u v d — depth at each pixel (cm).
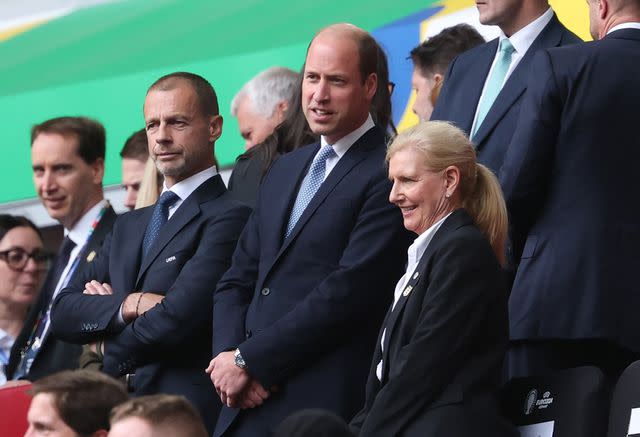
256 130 2827
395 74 3139
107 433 1778
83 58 3775
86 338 2352
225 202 2386
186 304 2266
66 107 3769
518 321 2006
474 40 2666
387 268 2116
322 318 2081
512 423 1922
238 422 2117
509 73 2241
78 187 2805
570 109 2011
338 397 2084
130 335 2286
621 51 2033
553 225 2008
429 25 3117
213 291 2281
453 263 1847
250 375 2094
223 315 2191
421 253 1923
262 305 2150
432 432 1791
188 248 2350
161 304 2278
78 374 1803
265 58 3438
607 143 2006
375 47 2234
